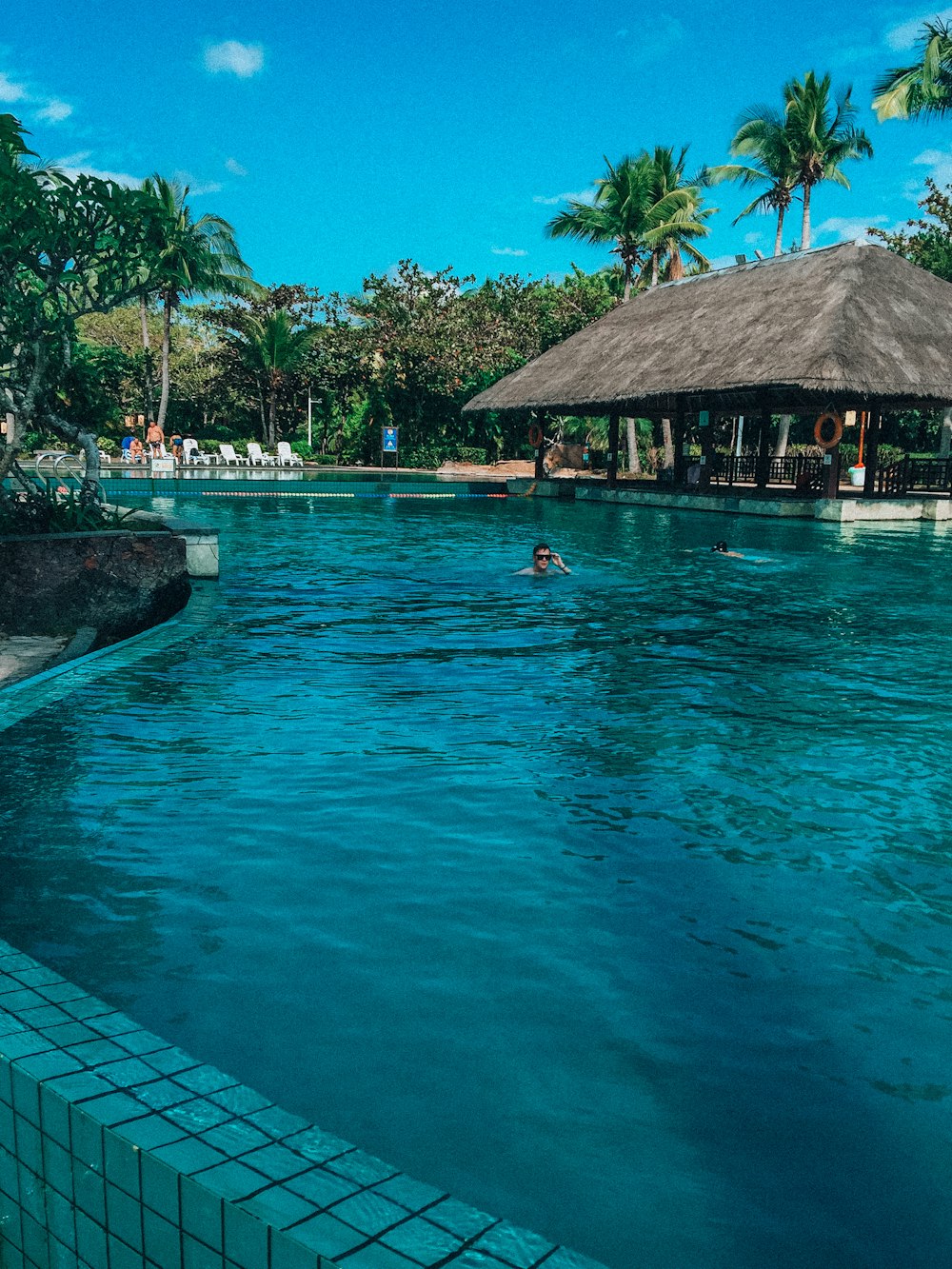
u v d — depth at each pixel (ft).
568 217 145.38
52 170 33.24
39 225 32.53
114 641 35.01
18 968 8.65
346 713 21.58
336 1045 9.43
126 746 18.89
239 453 165.68
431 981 10.68
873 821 15.72
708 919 12.30
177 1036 9.53
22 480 37.17
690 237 144.56
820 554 56.65
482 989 10.53
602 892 13.00
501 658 27.66
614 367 102.68
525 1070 9.11
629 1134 8.23
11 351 36.58
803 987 10.73
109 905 12.34
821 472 92.53
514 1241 5.48
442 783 17.13
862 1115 8.57
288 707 21.98
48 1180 6.91
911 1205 7.47
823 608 37.24
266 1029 9.68
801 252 97.66
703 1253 6.97
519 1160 7.89
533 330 155.84
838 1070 9.23
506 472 141.59
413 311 156.15
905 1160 7.99
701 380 87.71
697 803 16.33
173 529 40.68
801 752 19.24
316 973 10.78
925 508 85.66
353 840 14.57
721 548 54.60
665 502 95.86
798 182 148.77
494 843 14.57
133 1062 7.11
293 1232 5.38
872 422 93.20
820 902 12.81
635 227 142.82
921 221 142.10
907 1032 9.90
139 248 35.83
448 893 12.86
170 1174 5.90
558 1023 9.90
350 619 33.68
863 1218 7.34
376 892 12.86
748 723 21.29
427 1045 9.46
